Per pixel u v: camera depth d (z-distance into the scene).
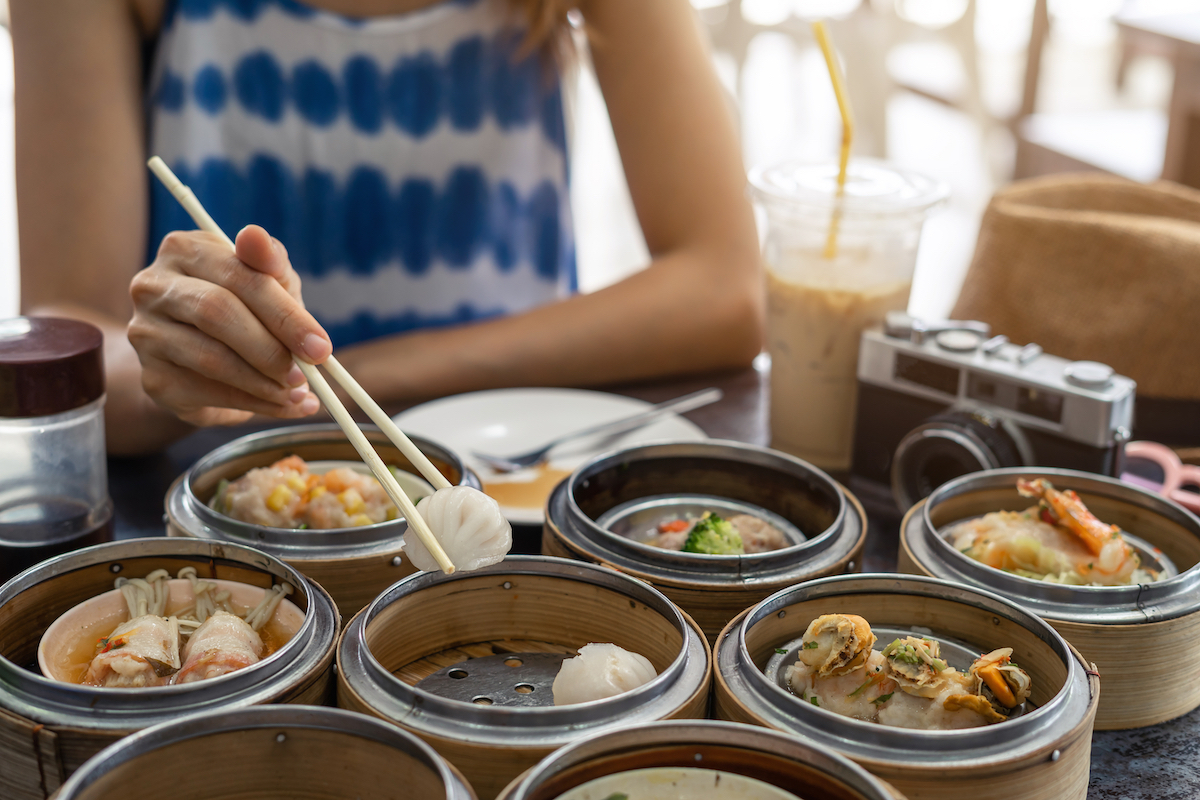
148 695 0.59
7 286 2.30
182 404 0.77
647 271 1.04
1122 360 0.91
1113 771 0.65
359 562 0.68
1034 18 3.16
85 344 0.73
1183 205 0.98
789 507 0.76
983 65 4.23
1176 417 0.90
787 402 0.87
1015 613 0.64
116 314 0.99
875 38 3.19
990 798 0.58
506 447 0.88
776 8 3.51
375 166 1.13
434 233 1.16
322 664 0.61
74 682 0.63
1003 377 0.78
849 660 0.62
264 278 0.72
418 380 0.97
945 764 0.57
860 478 0.85
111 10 1.02
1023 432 0.78
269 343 0.72
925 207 0.83
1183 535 0.71
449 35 1.12
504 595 0.67
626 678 0.62
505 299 1.20
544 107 1.17
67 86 0.99
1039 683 0.63
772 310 0.87
